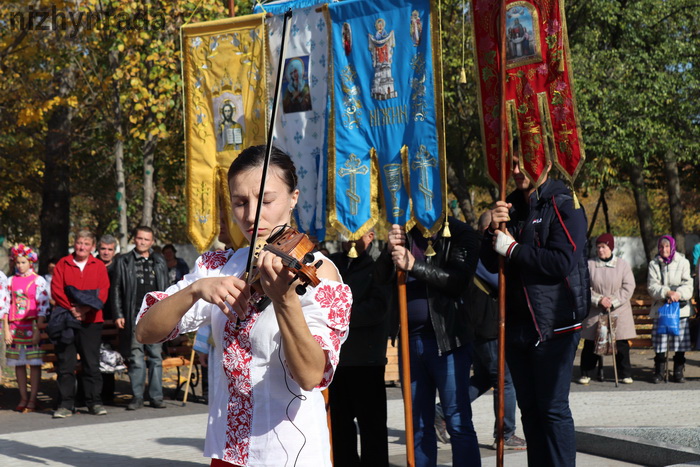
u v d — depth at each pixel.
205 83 6.48
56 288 9.95
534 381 5.13
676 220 28.11
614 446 6.57
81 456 7.45
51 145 19.34
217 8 13.82
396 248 5.30
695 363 14.36
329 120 5.95
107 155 21.98
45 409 10.59
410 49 5.65
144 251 10.41
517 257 4.93
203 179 6.49
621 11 20.58
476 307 7.22
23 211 27.83
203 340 6.44
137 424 9.23
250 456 2.45
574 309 4.94
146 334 2.46
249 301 2.47
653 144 20.80
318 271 2.49
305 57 6.21
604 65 20.14
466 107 23.00
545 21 5.36
